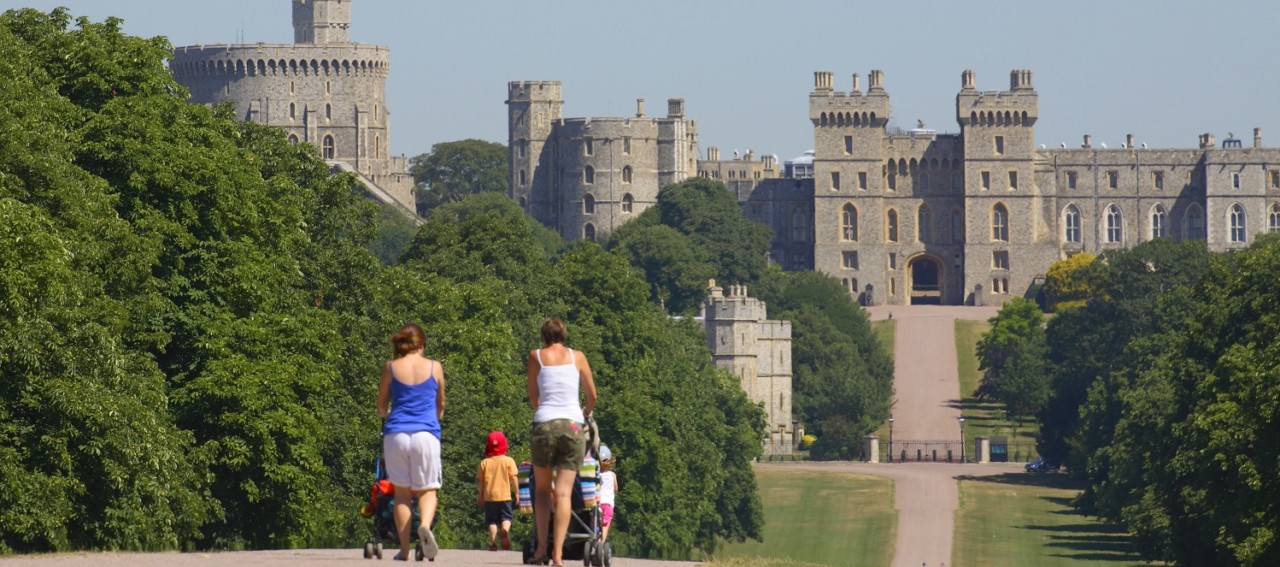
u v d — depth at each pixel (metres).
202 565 113.94
